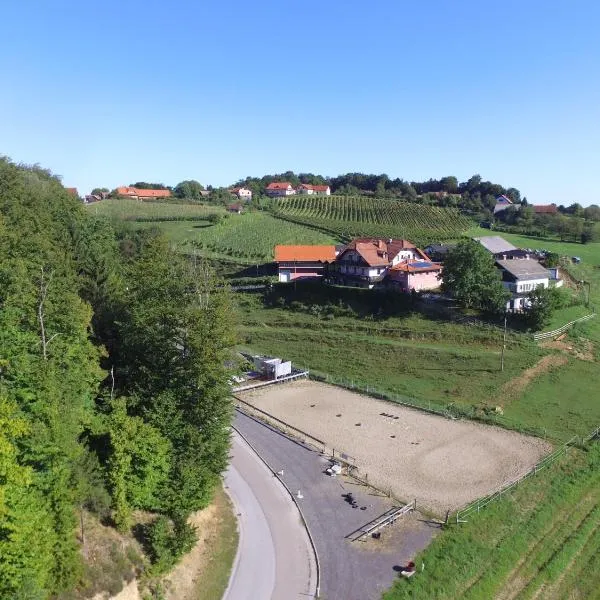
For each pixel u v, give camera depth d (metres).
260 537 35.91
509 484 43.31
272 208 192.12
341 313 88.62
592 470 47.44
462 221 171.50
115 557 28.66
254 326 87.75
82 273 51.00
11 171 69.12
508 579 34.09
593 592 34.34
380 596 30.92
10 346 30.81
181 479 34.09
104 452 33.66
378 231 148.25
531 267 94.12
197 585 30.97
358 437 51.84
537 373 68.25
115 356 42.69
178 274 41.12
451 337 77.88
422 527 37.50
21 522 23.23
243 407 58.44
